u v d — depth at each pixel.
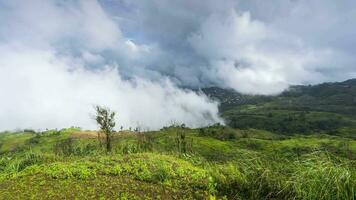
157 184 14.12
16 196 13.18
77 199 12.48
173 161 17.02
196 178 14.35
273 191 12.58
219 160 16.58
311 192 11.34
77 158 21.27
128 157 18.09
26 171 17.12
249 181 13.20
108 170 15.81
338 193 10.88
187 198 12.58
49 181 14.77
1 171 20.98
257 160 14.05
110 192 13.13
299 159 13.20
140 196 12.70
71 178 15.05
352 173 11.39
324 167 11.81
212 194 12.97
